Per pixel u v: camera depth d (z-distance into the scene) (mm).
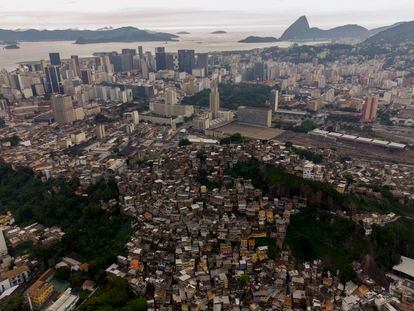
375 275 193250
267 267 195625
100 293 178625
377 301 170625
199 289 179500
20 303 176625
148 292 183625
